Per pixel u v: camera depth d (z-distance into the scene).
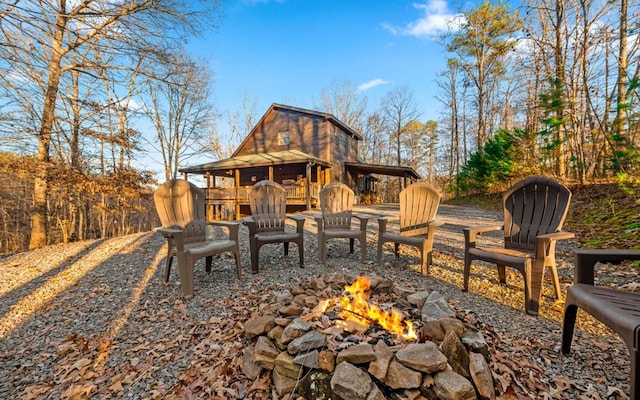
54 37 4.88
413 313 1.93
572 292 1.61
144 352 1.94
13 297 3.01
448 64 18.97
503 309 2.30
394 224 6.97
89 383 1.67
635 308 1.29
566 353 1.68
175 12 6.49
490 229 2.74
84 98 8.38
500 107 17.86
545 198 2.59
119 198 9.21
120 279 3.47
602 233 4.18
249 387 1.53
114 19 6.12
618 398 1.35
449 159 24.53
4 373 1.81
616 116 5.33
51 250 5.13
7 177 10.00
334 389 1.34
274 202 3.96
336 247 4.61
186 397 1.49
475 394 1.27
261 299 2.50
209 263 3.46
